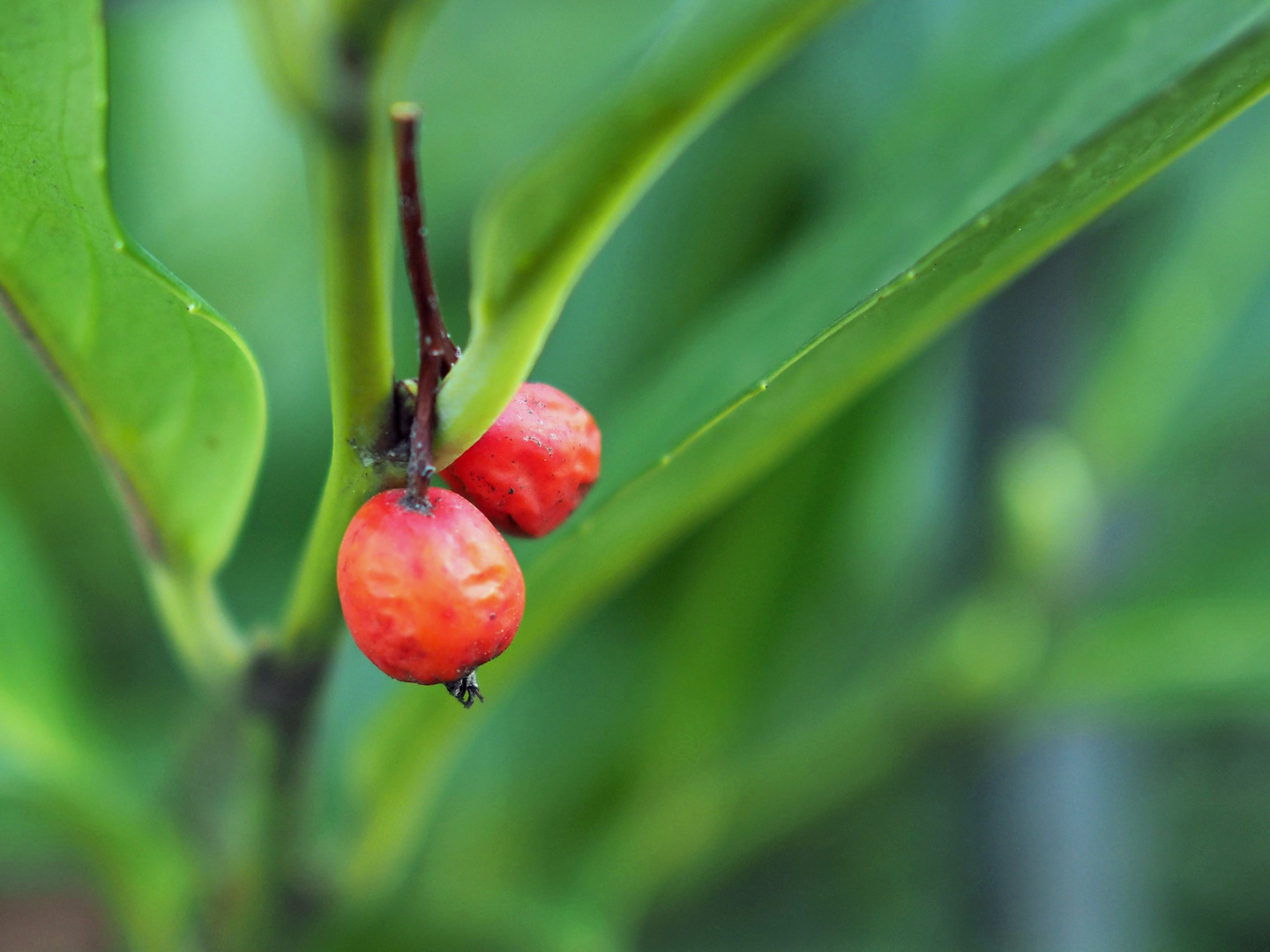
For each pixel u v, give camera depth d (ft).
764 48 0.40
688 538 0.61
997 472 0.58
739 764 0.60
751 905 0.71
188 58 0.70
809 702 0.64
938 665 0.58
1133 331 0.63
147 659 0.71
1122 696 0.57
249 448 0.43
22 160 0.38
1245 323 0.63
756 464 0.47
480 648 0.39
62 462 0.66
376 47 0.39
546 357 0.64
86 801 0.51
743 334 0.47
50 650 0.53
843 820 0.71
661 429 0.46
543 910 0.52
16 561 0.54
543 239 0.39
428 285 0.38
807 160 0.61
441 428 0.40
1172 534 0.61
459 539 0.39
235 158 0.69
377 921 0.50
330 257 0.38
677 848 0.59
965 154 0.46
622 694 0.63
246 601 0.66
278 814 0.47
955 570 0.62
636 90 0.39
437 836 0.63
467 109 0.70
